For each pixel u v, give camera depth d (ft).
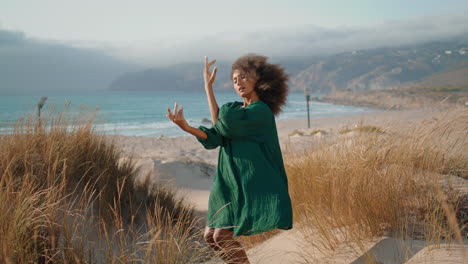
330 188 10.68
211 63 8.96
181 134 116.37
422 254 7.34
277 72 8.50
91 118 14.87
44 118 13.76
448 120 11.78
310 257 8.61
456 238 7.89
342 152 12.51
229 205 8.07
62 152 12.12
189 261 7.92
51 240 7.77
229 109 7.86
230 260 8.00
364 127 12.97
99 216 10.16
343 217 9.43
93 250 8.10
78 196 11.42
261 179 7.87
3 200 7.69
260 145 8.15
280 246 10.12
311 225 10.25
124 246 8.30
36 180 10.53
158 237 8.16
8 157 10.93
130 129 132.87
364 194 9.30
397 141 11.61
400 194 9.70
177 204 15.80
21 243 7.16
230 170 8.07
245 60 8.48
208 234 8.38
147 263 7.38
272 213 7.49
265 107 8.14
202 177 29.09
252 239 12.28
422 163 11.14
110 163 13.92
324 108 312.91
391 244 8.04
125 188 13.57
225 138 8.35
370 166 10.55
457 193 9.76
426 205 9.53
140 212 13.21
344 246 8.59
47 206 8.01
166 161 29.71
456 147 12.26
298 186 12.53
